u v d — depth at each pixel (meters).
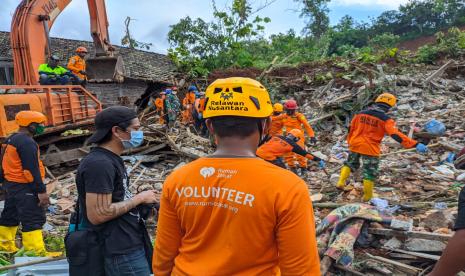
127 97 19.92
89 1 13.90
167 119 14.14
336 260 4.19
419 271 4.11
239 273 1.58
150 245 2.84
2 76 19.61
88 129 11.04
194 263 1.66
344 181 6.77
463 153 1.94
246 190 1.57
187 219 1.68
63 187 8.44
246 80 1.69
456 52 17.77
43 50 10.97
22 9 10.47
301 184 1.60
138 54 23.86
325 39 30.97
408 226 4.47
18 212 4.62
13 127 7.67
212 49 23.58
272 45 27.31
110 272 2.64
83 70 12.05
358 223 4.56
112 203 2.62
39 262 3.72
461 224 1.61
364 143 6.17
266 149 6.21
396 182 7.36
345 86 15.12
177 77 21.77
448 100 12.55
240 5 23.09
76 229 2.77
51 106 8.88
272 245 1.60
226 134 1.68
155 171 10.12
